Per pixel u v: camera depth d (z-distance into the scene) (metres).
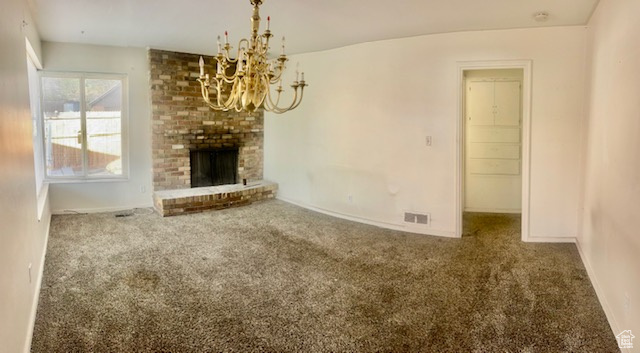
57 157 5.36
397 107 4.73
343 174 5.33
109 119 5.57
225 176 6.37
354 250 4.04
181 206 5.39
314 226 4.93
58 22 4.13
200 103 5.99
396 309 2.77
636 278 2.11
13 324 1.94
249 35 4.57
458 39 4.32
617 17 2.74
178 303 2.83
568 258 3.79
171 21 4.04
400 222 4.83
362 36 4.56
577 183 4.16
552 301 2.89
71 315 2.63
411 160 4.70
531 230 4.34
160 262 3.63
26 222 2.55
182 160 5.94
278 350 2.27
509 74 5.60
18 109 2.52
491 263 3.67
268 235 4.52
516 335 2.44
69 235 4.39
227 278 3.29
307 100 5.71
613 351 2.28
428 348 2.30
